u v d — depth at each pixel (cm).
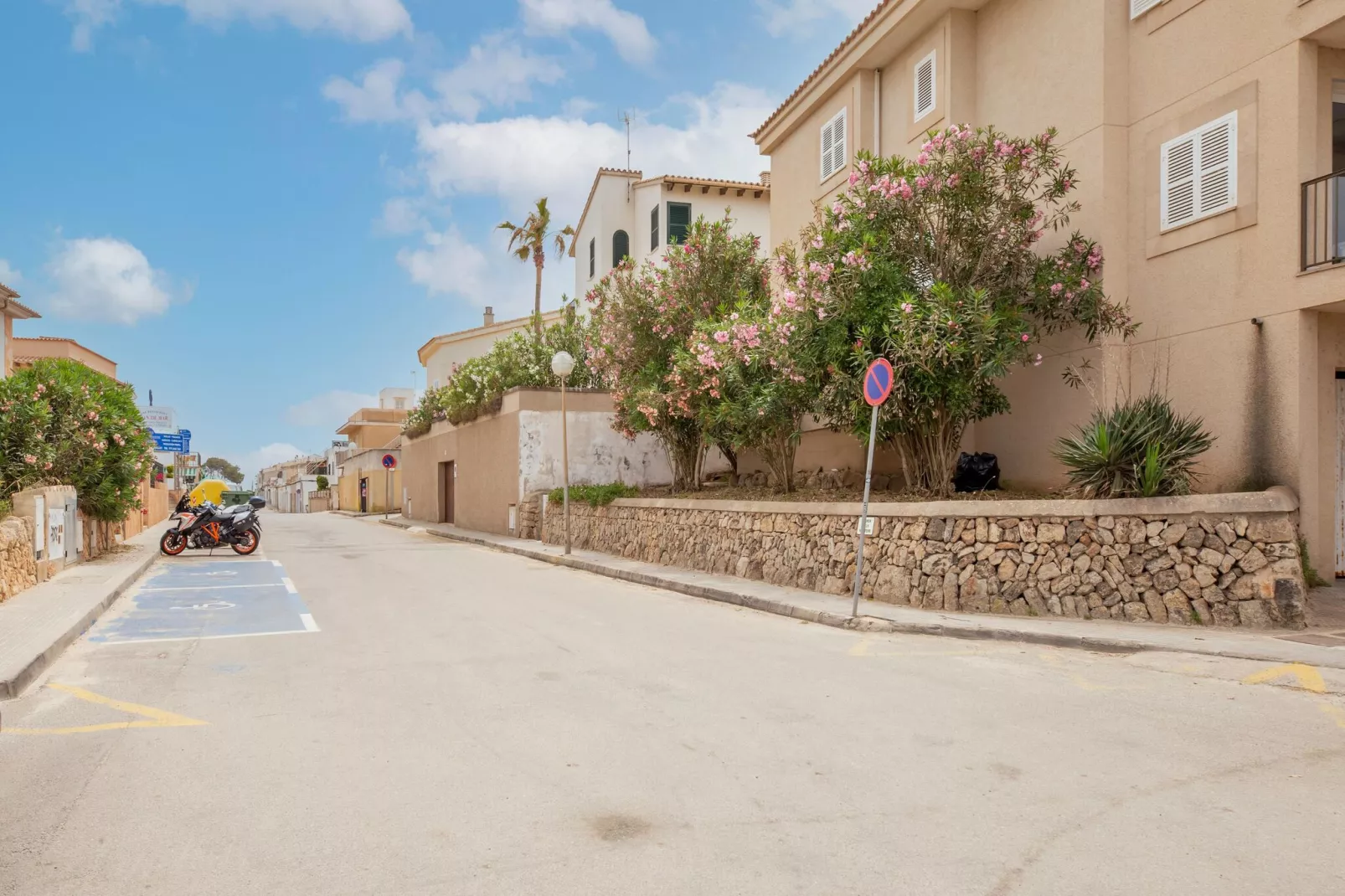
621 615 1048
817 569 1191
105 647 843
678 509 1591
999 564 960
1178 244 1042
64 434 1540
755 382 1416
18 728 564
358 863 359
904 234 1155
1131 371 1097
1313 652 698
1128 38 1123
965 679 682
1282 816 398
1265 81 944
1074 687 647
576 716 580
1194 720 553
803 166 1842
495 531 2595
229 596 1230
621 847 372
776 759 488
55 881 343
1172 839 375
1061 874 343
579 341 2639
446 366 4316
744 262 1762
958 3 1349
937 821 398
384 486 5103
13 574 1122
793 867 352
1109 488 921
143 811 418
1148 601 862
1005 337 1043
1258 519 818
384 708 606
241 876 347
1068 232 1177
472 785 449
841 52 1608
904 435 1195
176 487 4984
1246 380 953
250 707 612
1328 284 866
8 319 2794
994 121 1330
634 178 3177
